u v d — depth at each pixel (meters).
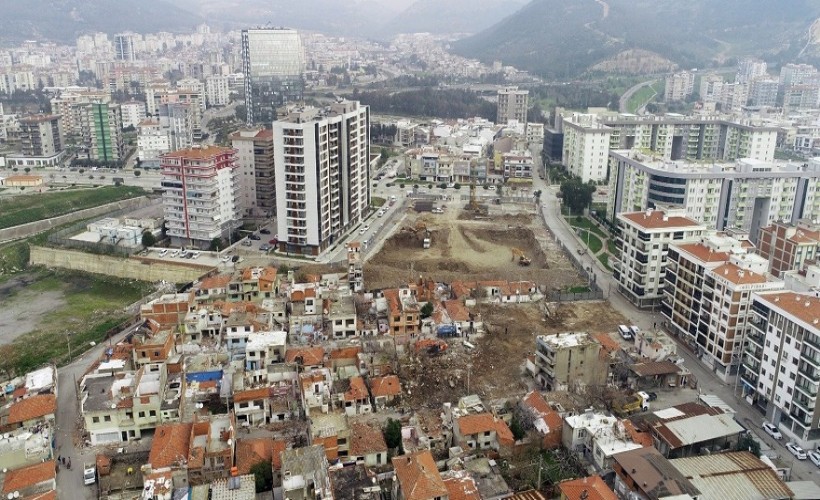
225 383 132.12
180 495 93.69
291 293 171.62
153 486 94.69
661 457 102.88
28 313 196.75
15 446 107.38
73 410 130.88
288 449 100.38
